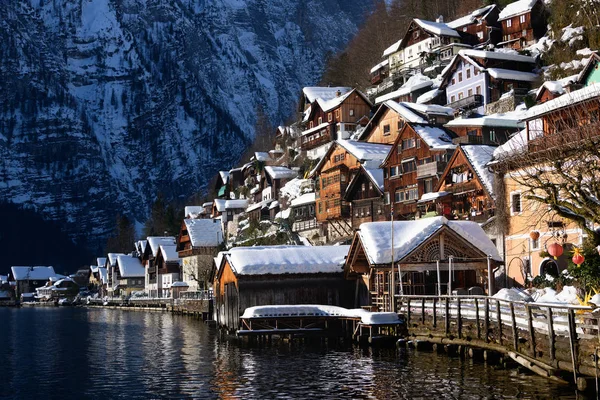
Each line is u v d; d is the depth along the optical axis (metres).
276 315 57.56
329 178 98.19
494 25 134.62
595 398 28.77
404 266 52.62
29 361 52.34
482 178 65.19
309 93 156.75
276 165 159.62
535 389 32.81
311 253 64.81
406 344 48.62
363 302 62.53
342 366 42.97
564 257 52.94
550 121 53.50
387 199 85.56
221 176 189.38
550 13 123.19
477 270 56.88
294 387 37.12
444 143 78.19
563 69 100.50
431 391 34.22
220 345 58.25
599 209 35.41
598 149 39.75
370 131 107.81
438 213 71.44
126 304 157.12
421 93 126.38
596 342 28.25
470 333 41.38
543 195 53.53
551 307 31.47
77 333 79.25
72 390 39.28
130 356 53.62
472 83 111.19
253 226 129.88
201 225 141.88
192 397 35.84
